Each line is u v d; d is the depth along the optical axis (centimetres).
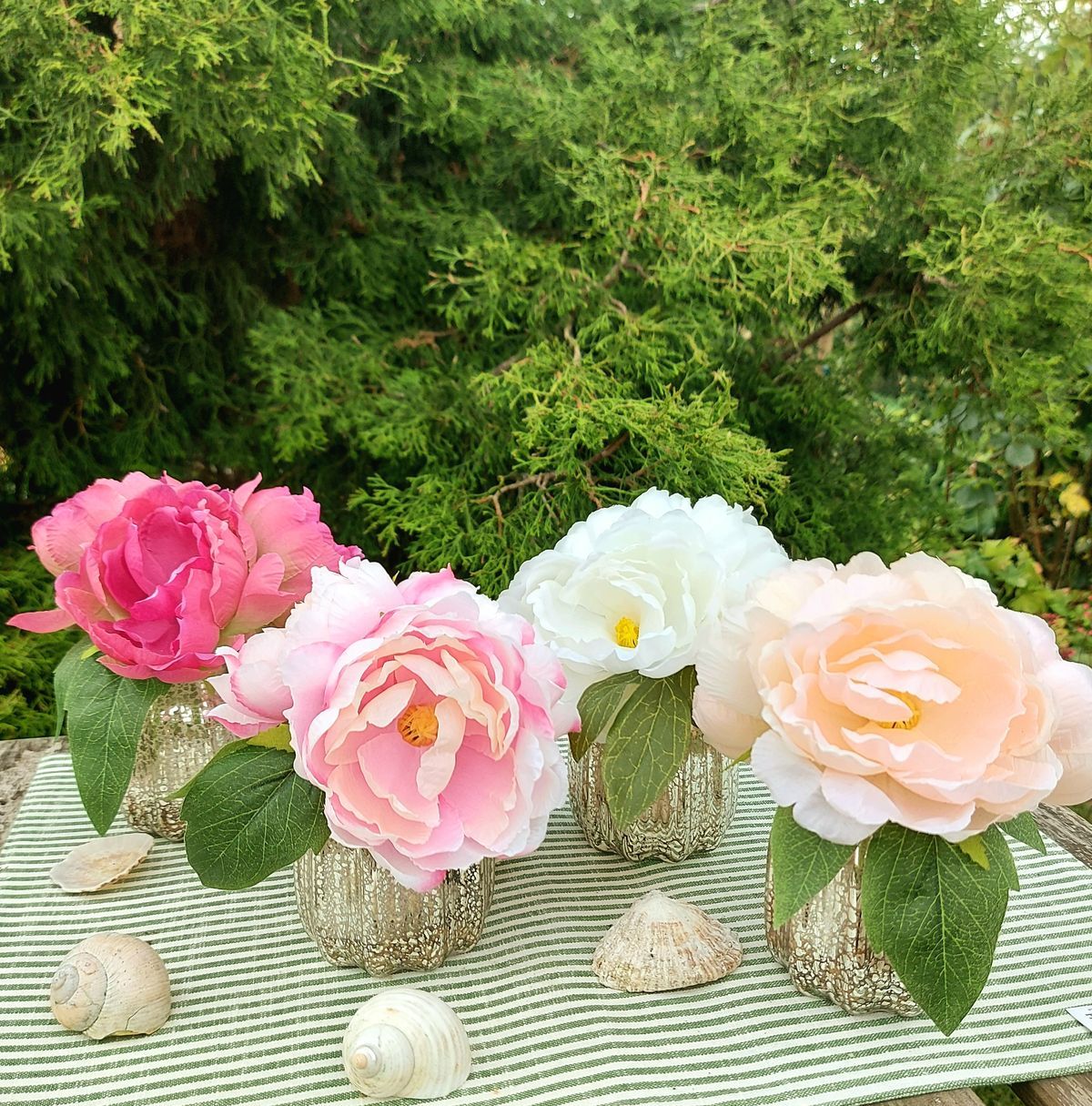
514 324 193
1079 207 213
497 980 69
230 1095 59
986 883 58
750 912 77
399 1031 58
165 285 208
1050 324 204
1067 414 199
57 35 163
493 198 220
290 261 214
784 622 61
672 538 71
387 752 61
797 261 172
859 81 208
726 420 202
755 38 212
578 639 71
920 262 210
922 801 56
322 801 65
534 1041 63
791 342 231
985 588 61
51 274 177
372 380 207
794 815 57
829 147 212
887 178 212
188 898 80
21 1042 63
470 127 209
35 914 78
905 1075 60
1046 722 56
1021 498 294
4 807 96
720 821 85
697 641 69
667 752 69
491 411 199
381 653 58
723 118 196
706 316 196
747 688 62
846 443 239
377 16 199
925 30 204
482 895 71
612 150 185
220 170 207
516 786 61
